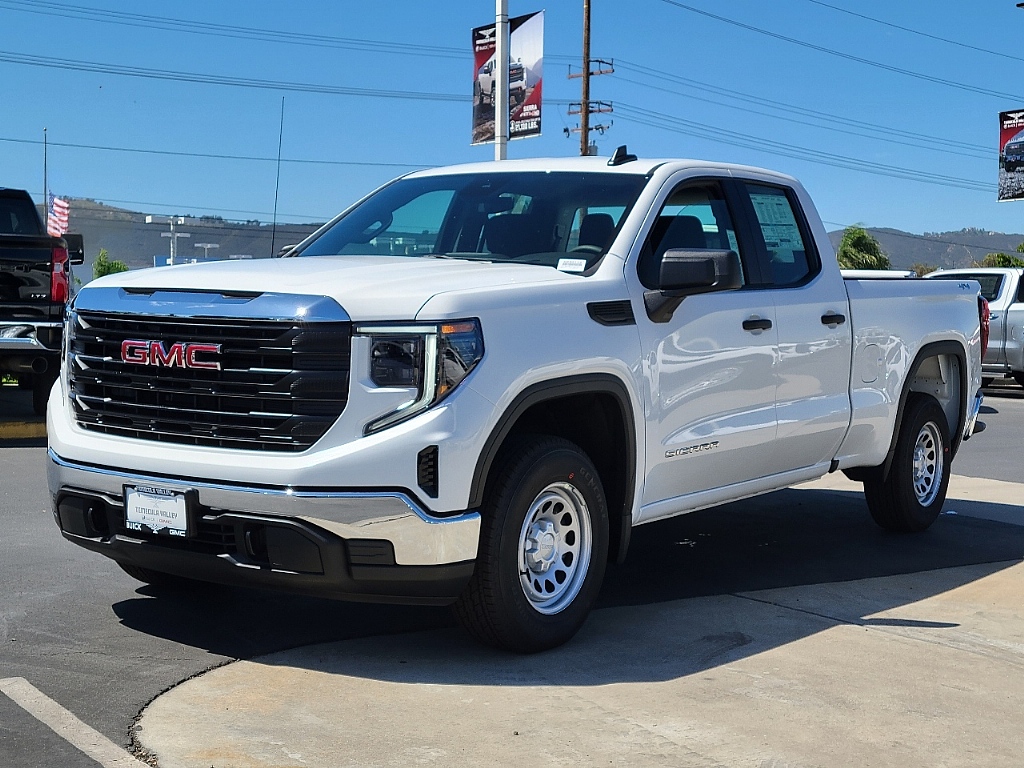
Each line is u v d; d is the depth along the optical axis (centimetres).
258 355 435
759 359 582
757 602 572
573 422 520
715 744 385
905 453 723
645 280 527
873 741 392
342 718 400
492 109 2419
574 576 491
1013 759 381
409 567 430
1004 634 525
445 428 428
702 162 595
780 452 610
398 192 621
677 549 694
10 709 402
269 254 655
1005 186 4719
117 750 368
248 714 402
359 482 421
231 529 440
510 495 451
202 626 505
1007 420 1464
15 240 1081
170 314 450
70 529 484
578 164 589
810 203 656
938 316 740
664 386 527
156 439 459
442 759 366
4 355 1087
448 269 491
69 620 511
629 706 418
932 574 641
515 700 421
